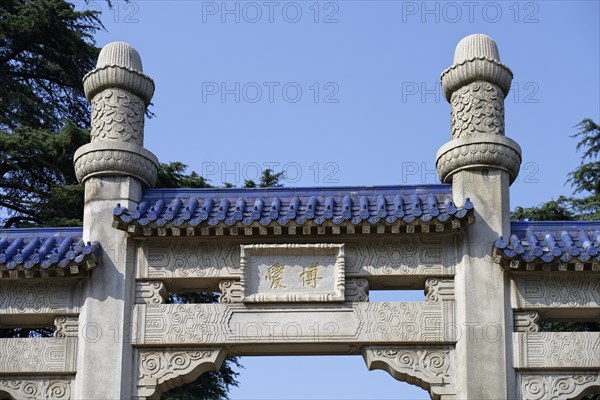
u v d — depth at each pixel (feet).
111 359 53.98
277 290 54.75
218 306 54.80
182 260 55.77
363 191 57.21
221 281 55.62
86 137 89.15
